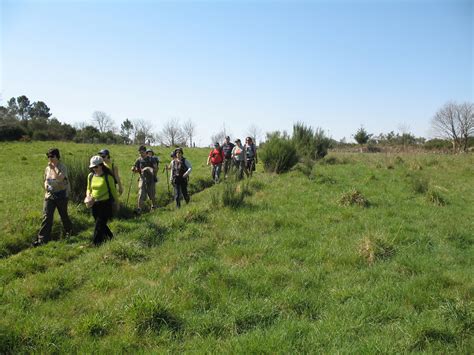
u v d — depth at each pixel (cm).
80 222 984
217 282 561
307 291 552
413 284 557
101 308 502
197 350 414
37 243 840
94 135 5634
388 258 671
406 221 911
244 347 409
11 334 427
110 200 819
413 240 770
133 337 443
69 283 592
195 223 873
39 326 450
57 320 483
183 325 468
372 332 448
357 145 4306
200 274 595
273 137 1784
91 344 427
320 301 525
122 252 694
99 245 806
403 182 1396
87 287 582
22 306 516
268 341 418
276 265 638
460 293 527
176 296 523
